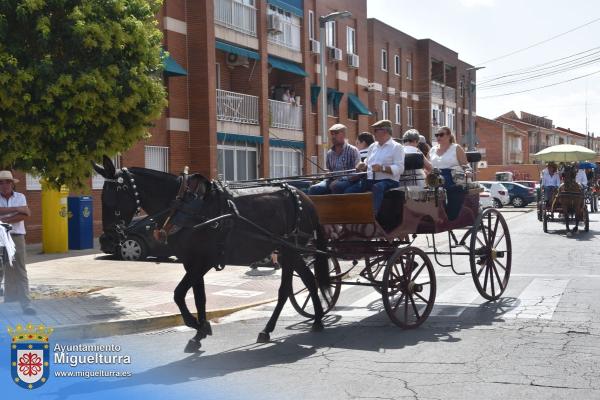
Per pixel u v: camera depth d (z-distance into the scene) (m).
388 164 8.53
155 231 7.17
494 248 10.38
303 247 8.30
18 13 9.46
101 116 9.98
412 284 8.42
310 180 9.41
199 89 23.72
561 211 21.75
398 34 44.06
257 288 11.65
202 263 7.32
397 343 7.57
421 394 5.69
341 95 34.50
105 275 13.05
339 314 9.45
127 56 10.45
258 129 27.19
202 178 7.27
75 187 10.38
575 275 12.32
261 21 27.23
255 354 7.29
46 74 9.47
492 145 71.12
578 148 23.28
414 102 46.78
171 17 23.00
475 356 6.88
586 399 5.48
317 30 32.44
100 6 10.15
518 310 9.21
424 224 9.28
